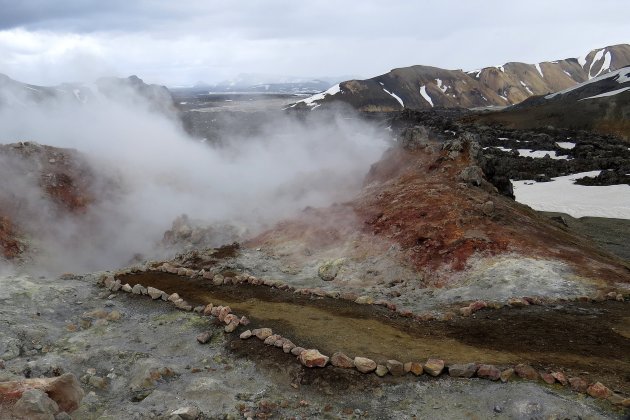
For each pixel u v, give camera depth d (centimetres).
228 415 1166
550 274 2072
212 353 1519
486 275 2150
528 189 6328
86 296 2073
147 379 1321
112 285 2162
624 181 6084
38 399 1038
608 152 8025
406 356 1423
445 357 1407
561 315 1720
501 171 3816
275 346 1489
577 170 7144
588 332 1560
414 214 2744
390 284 2298
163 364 1407
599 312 1736
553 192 6044
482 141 9769
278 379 1348
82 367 1421
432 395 1238
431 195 2908
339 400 1246
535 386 1218
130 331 1706
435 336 1588
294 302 1966
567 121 11800
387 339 1556
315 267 2589
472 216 2625
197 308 1859
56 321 1797
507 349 1455
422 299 2086
